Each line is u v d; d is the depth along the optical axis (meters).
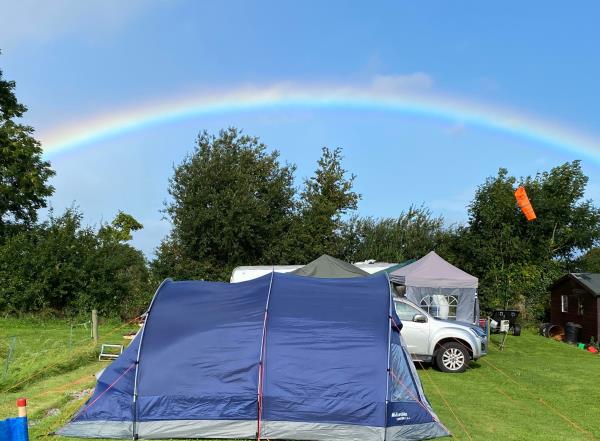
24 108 31.92
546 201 28.62
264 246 27.48
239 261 27.20
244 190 26.97
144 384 7.56
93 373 11.87
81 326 22.53
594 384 12.01
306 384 7.45
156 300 8.40
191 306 8.31
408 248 34.84
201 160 27.52
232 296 8.52
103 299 25.12
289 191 29.34
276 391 7.46
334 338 7.75
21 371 10.98
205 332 7.88
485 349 14.23
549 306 27.17
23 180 30.91
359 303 8.29
